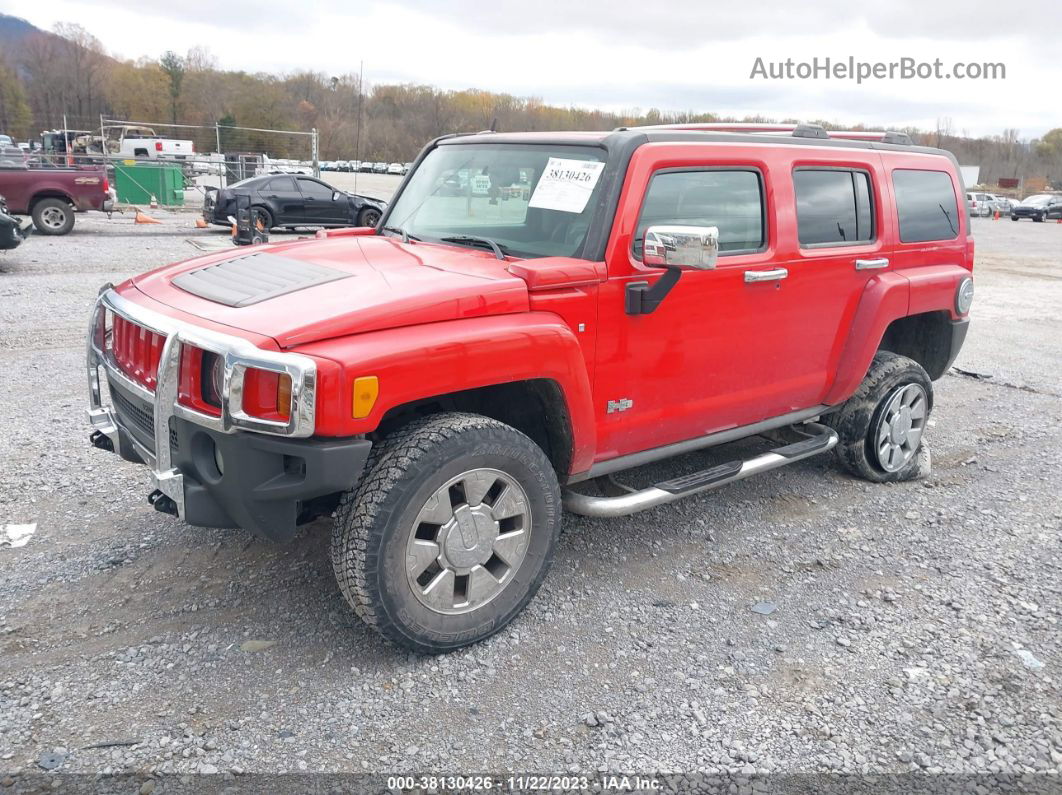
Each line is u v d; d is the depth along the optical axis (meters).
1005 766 2.79
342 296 3.11
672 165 3.77
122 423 3.61
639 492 3.89
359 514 2.98
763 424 4.63
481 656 3.31
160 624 3.45
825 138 4.72
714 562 4.18
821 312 4.60
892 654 3.41
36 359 7.48
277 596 3.68
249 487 2.92
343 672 3.18
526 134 4.16
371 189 34.47
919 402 5.34
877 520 4.75
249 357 2.75
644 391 3.86
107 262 14.08
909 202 5.12
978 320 11.65
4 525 4.25
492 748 2.80
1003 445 6.17
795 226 4.34
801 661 3.35
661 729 2.92
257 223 17.80
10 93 87.81
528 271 3.30
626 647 3.41
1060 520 4.80
